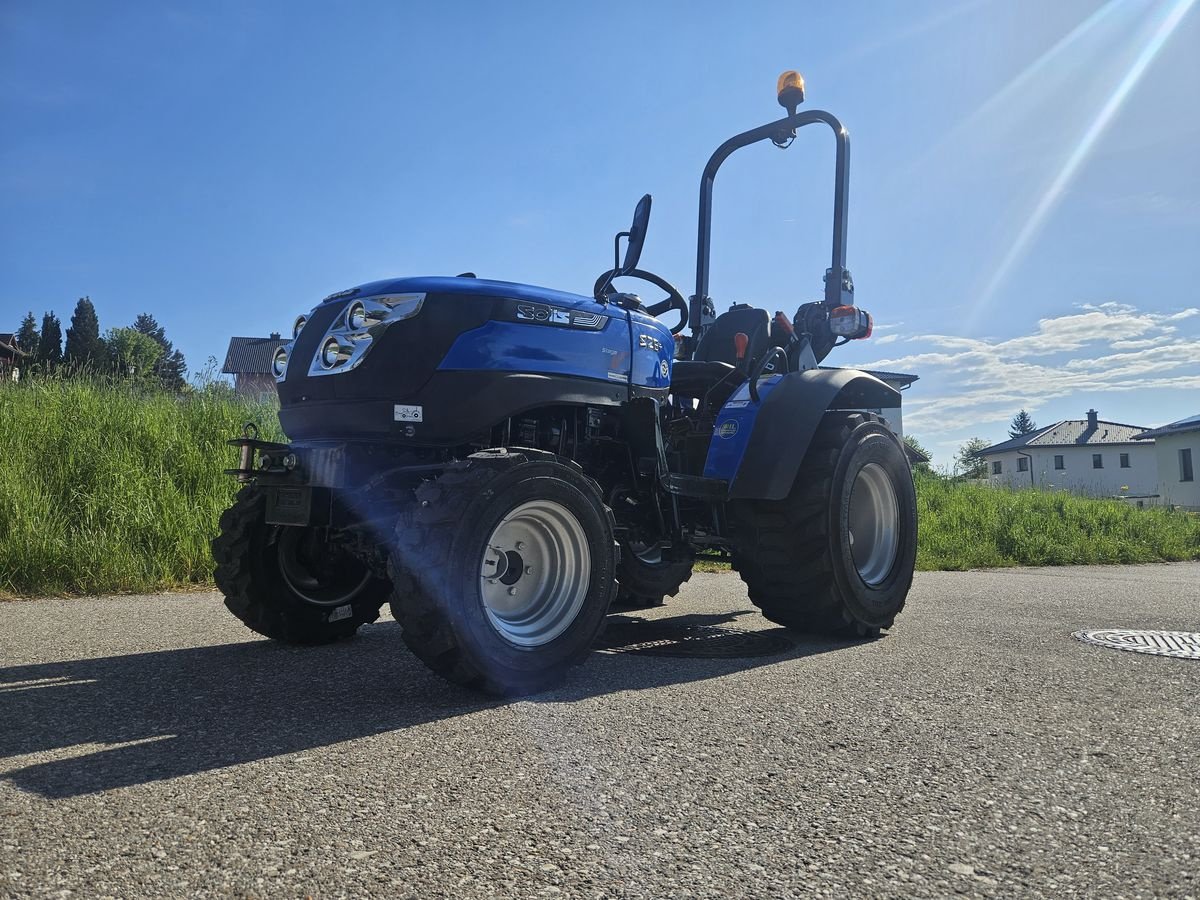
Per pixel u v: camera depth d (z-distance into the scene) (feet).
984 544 32.09
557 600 9.56
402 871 4.61
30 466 20.17
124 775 6.12
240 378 27.37
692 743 7.04
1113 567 30.37
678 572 15.79
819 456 12.58
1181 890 4.49
